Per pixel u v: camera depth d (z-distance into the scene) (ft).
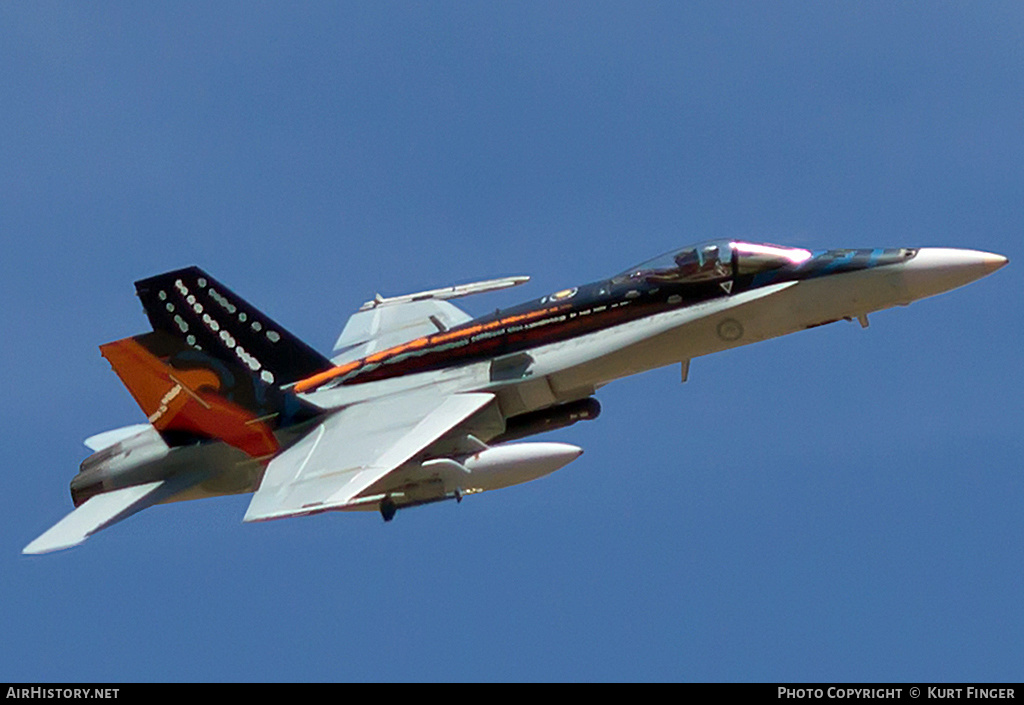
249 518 269.03
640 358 302.45
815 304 296.10
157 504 305.32
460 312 355.15
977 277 290.15
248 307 307.17
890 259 293.84
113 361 301.22
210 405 306.14
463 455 295.07
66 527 298.56
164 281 301.84
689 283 301.84
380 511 279.69
